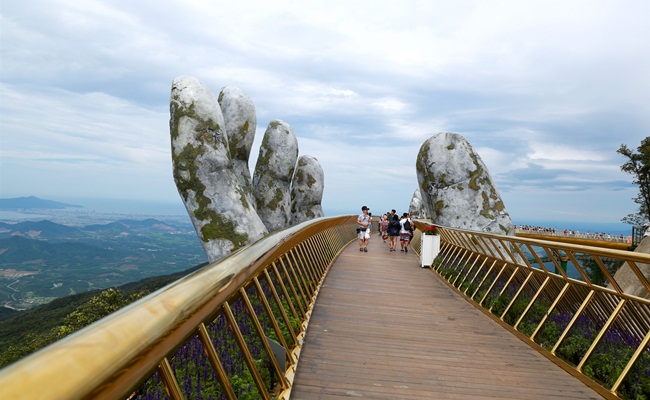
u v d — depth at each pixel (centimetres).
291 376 457
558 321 729
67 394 80
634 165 3753
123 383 112
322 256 1237
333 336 643
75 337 96
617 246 2838
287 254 680
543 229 4147
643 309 593
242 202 1936
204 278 201
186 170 1881
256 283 411
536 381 515
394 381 485
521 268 821
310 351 567
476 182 1777
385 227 2914
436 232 1546
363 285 1101
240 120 2466
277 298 513
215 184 1905
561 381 520
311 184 3544
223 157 1945
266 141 2966
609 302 666
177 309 152
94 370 92
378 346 610
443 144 1836
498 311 839
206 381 375
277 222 2866
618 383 471
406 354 584
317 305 844
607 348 589
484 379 511
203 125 1938
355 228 3075
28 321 6500
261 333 371
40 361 79
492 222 1730
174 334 155
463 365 555
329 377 483
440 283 1211
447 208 1762
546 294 870
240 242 1852
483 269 1188
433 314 834
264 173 2919
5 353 2456
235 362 435
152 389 333
